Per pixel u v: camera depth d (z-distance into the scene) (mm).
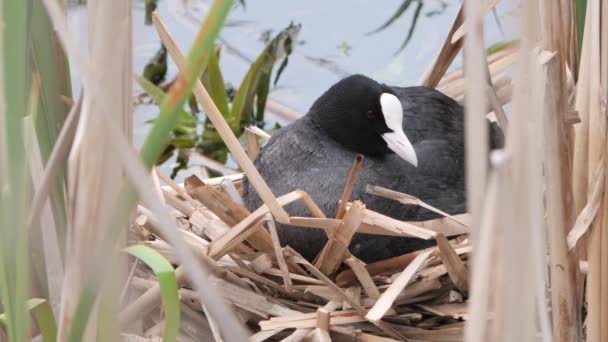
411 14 10148
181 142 8828
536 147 2836
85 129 2879
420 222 5914
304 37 9812
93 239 2932
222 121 5230
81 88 3234
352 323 5492
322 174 6262
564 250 4680
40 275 4086
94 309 3229
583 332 5562
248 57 9609
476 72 2574
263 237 5926
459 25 7215
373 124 6348
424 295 5660
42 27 3420
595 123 4695
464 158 6793
